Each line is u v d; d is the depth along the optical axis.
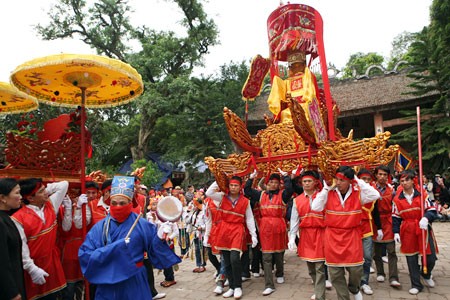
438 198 14.26
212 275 7.14
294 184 6.16
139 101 19.86
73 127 5.34
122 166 25.91
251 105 22.97
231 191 5.48
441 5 16.33
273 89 8.55
